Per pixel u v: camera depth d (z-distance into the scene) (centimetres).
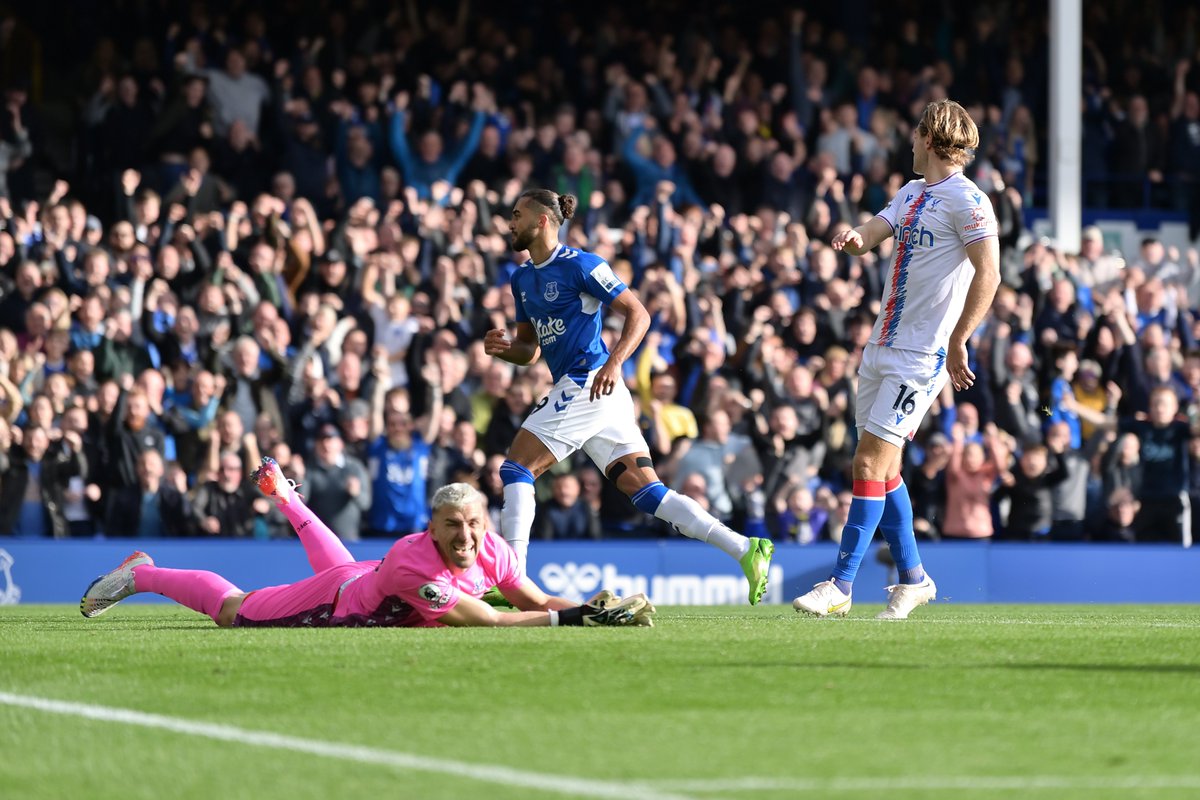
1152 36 6359
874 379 2298
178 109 4888
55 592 3762
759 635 1944
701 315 4488
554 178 5131
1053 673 1567
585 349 2366
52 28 5466
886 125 5569
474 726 1238
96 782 1027
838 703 1361
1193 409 4719
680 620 2334
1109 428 4541
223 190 4828
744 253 4916
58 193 4478
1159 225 6022
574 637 1888
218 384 4028
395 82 5341
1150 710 1335
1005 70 6069
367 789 991
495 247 4575
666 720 1268
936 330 2245
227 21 5297
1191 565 4425
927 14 6181
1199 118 6141
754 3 5981
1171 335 4950
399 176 5031
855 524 2316
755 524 4194
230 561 3859
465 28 5656
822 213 5141
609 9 5862
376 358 4109
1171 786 1014
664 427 4216
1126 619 2622
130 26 5409
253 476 2219
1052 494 4412
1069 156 5450
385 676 1518
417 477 4053
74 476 3894
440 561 1991
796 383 4294
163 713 1311
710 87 5609
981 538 4322
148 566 2267
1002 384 4497
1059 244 5444
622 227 5131
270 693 1416
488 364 4247
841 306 4575
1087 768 1074
